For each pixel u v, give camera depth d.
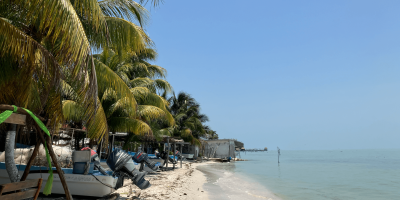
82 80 5.84
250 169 30.92
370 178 21.95
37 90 6.50
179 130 37.47
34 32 6.58
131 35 7.86
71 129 12.31
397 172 27.47
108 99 15.48
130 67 19.00
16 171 5.32
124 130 15.75
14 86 5.94
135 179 8.48
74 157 8.32
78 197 8.36
